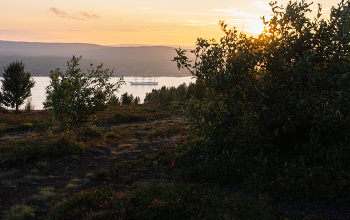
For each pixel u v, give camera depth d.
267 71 9.02
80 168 10.48
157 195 6.83
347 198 5.68
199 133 10.08
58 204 6.86
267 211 5.69
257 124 8.52
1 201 7.23
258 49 9.19
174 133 18.00
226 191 7.09
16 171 9.59
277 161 7.98
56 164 10.65
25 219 6.26
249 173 7.71
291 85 8.48
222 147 9.64
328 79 8.07
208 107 9.67
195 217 5.62
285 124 8.10
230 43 9.09
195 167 8.84
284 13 9.02
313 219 5.20
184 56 9.38
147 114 32.41
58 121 14.14
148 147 14.31
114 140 15.88
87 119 15.66
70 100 14.21
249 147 8.86
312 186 6.40
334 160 7.27
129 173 9.52
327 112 7.77
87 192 7.33
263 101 8.31
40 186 8.49
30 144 12.34
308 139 8.91
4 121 25.36
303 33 8.89
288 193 6.37
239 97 8.95
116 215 5.77
